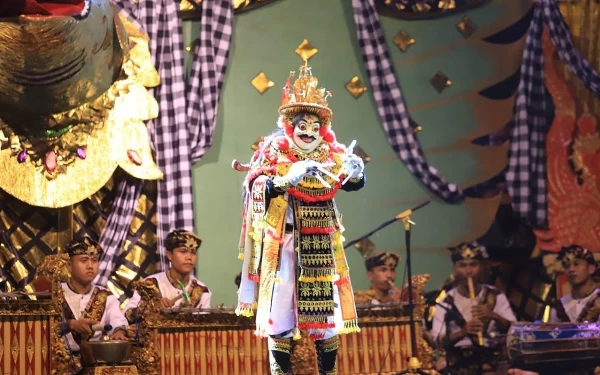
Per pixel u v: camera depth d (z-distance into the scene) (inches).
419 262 370.6
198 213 349.7
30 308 257.8
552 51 389.7
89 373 263.6
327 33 374.0
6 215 324.2
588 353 313.6
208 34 354.0
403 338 291.4
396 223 371.2
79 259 299.0
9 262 321.1
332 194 209.6
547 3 387.9
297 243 207.2
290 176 201.3
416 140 374.3
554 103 387.9
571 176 385.1
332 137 215.9
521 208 379.6
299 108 210.5
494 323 355.3
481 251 358.9
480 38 387.2
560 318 360.5
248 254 212.8
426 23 384.5
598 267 379.9
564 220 382.9
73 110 326.3
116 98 332.8
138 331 274.4
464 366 351.6
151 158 336.8
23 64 295.7
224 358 273.7
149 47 343.3
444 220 375.6
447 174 378.6
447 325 354.6
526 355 319.0
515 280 376.5
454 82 383.9
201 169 351.9
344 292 213.0
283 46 368.5
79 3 289.9
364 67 374.9
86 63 307.4
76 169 324.8
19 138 322.0
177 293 315.9
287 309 206.7
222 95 358.6
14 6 278.2
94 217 332.8
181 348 270.2
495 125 384.5
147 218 339.6
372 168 370.6
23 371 254.5
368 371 286.4
